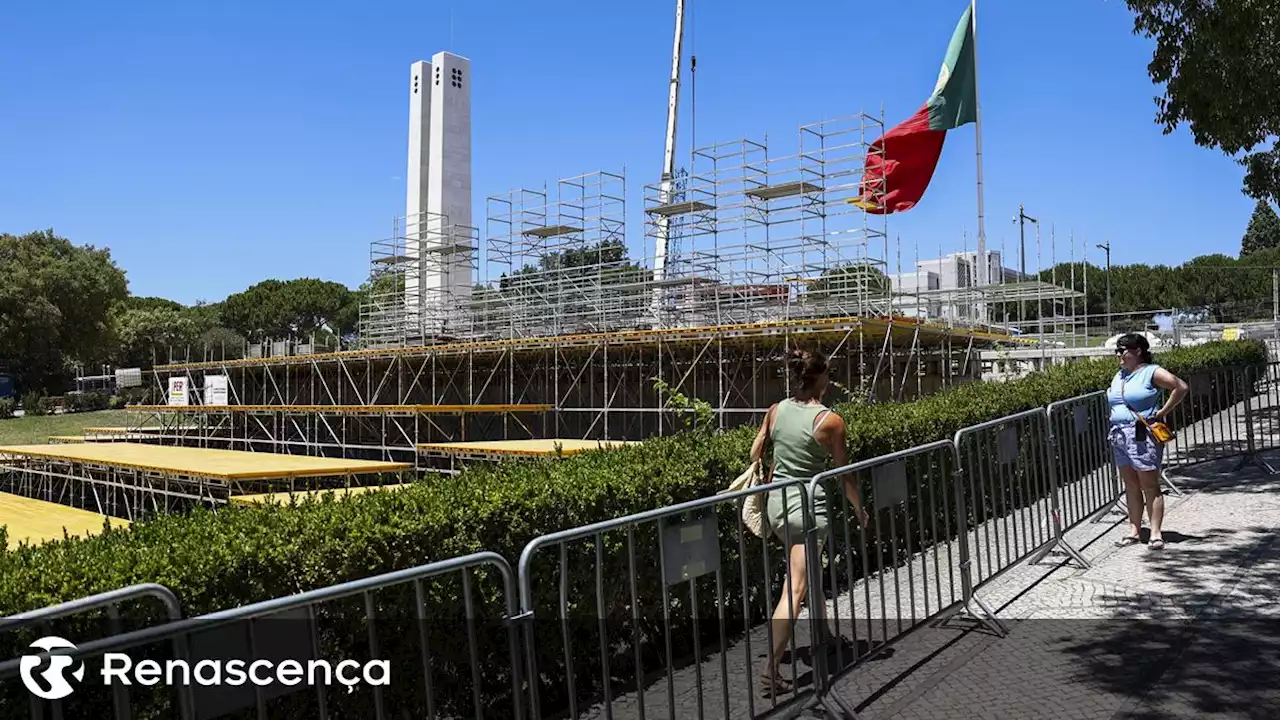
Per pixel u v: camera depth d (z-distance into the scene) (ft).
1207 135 41.24
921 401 30.27
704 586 19.26
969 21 81.97
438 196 137.49
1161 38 38.99
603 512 17.39
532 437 106.93
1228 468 37.45
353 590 10.25
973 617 19.42
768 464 17.97
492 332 112.27
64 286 185.47
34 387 209.56
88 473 102.22
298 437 138.31
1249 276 225.35
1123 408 25.32
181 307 308.19
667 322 92.12
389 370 118.32
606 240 107.55
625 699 16.46
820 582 15.66
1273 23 35.94
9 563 12.02
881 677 16.63
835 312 75.97
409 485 17.03
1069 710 14.64
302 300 276.21
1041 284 83.71
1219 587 20.72
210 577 12.35
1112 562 23.73
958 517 19.89
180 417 161.58
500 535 15.75
